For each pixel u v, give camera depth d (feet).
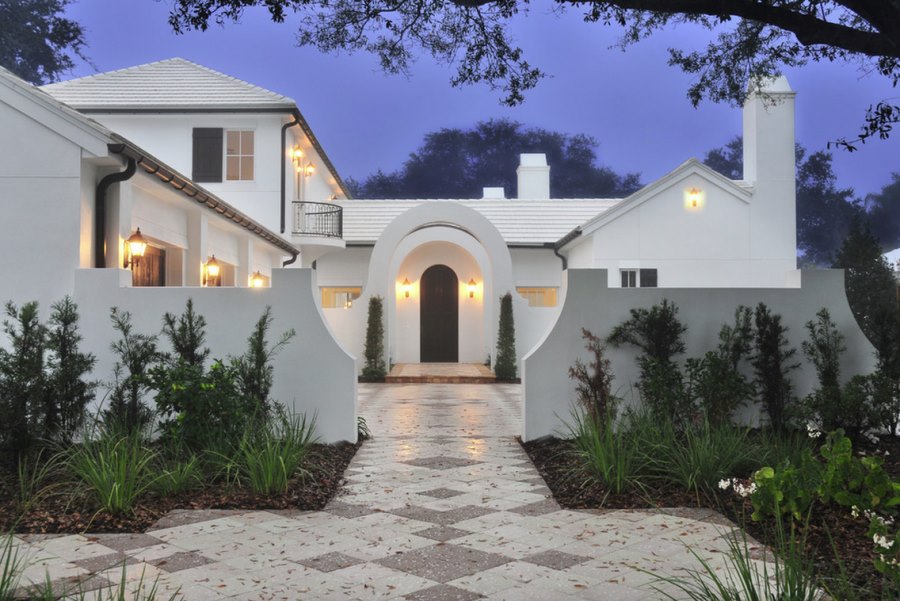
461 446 28.40
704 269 64.90
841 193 156.04
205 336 27.40
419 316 74.90
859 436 24.76
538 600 12.78
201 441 21.86
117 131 61.00
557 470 23.11
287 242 61.31
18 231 30.81
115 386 24.58
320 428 27.43
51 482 19.83
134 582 13.55
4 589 11.88
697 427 23.36
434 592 13.16
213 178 61.00
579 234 65.41
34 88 31.63
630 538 16.34
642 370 27.27
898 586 11.35
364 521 17.85
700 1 19.25
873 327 27.27
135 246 33.45
